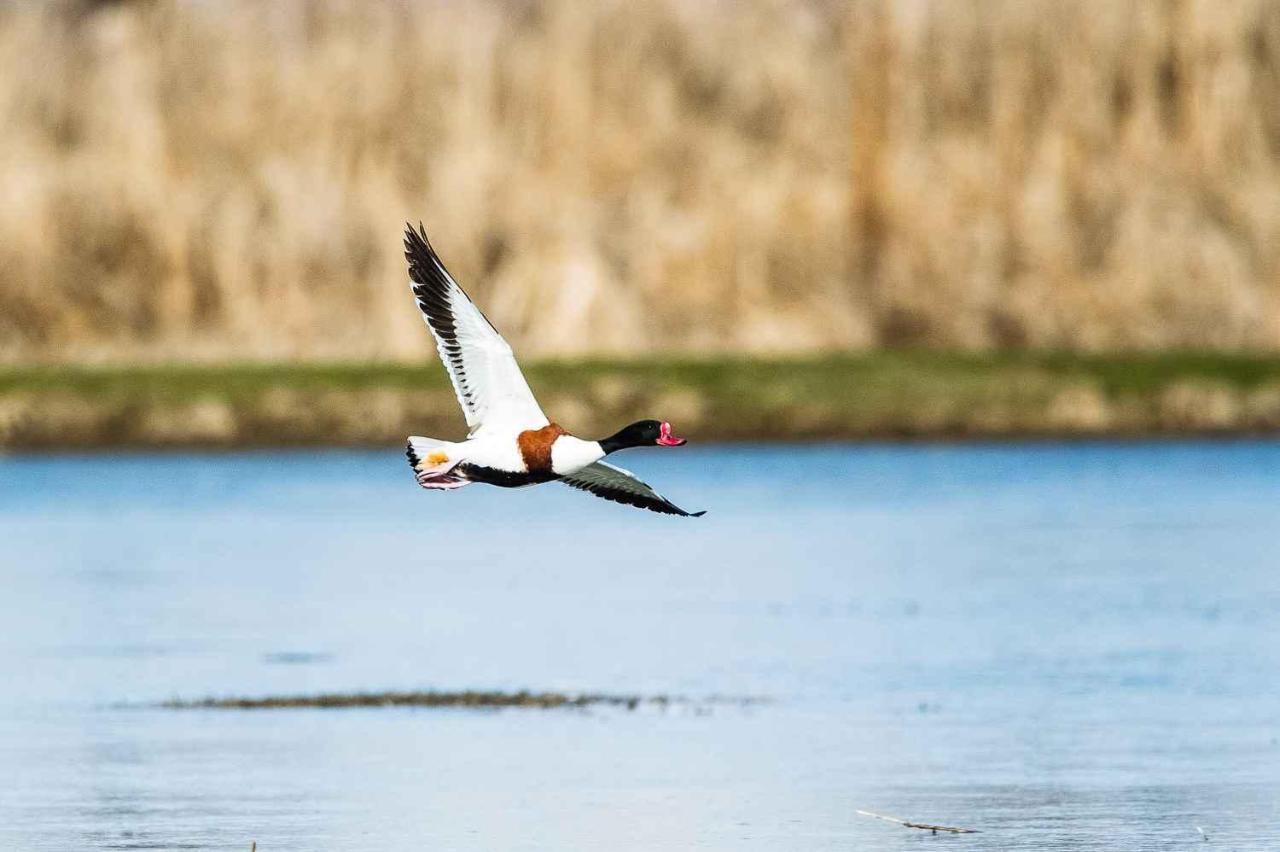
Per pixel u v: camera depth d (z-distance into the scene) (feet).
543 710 63.10
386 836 46.16
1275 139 187.21
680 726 60.08
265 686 67.62
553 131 182.39
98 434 165.68
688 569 102.27
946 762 54.54
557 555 110.63
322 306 178.29
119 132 180.04
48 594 92.58
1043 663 71.00
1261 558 103.24
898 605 86.94
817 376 172.55
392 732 59.41
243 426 166.30
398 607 88.02
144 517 131.23
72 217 177.58
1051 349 181.27
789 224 182.09
